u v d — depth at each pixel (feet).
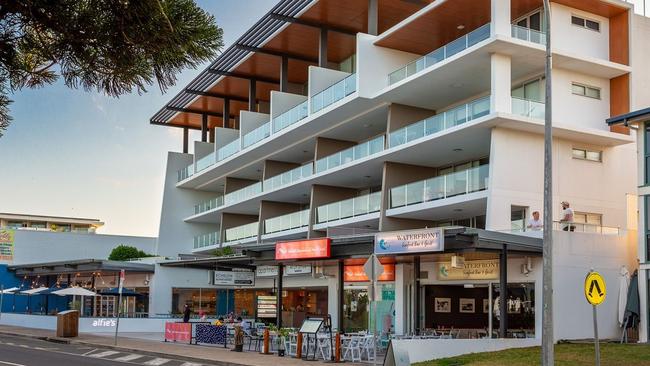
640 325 81.97
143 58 15.30
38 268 184.24
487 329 92.73
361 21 138.00
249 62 161.38
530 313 84.53
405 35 116.98
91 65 15.65
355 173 131.23
